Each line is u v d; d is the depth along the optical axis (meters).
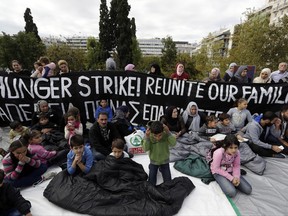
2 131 5.18
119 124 4.54
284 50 16.69
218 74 6.81
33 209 2.75
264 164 3.86
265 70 6.00
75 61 26.48
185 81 5.60
